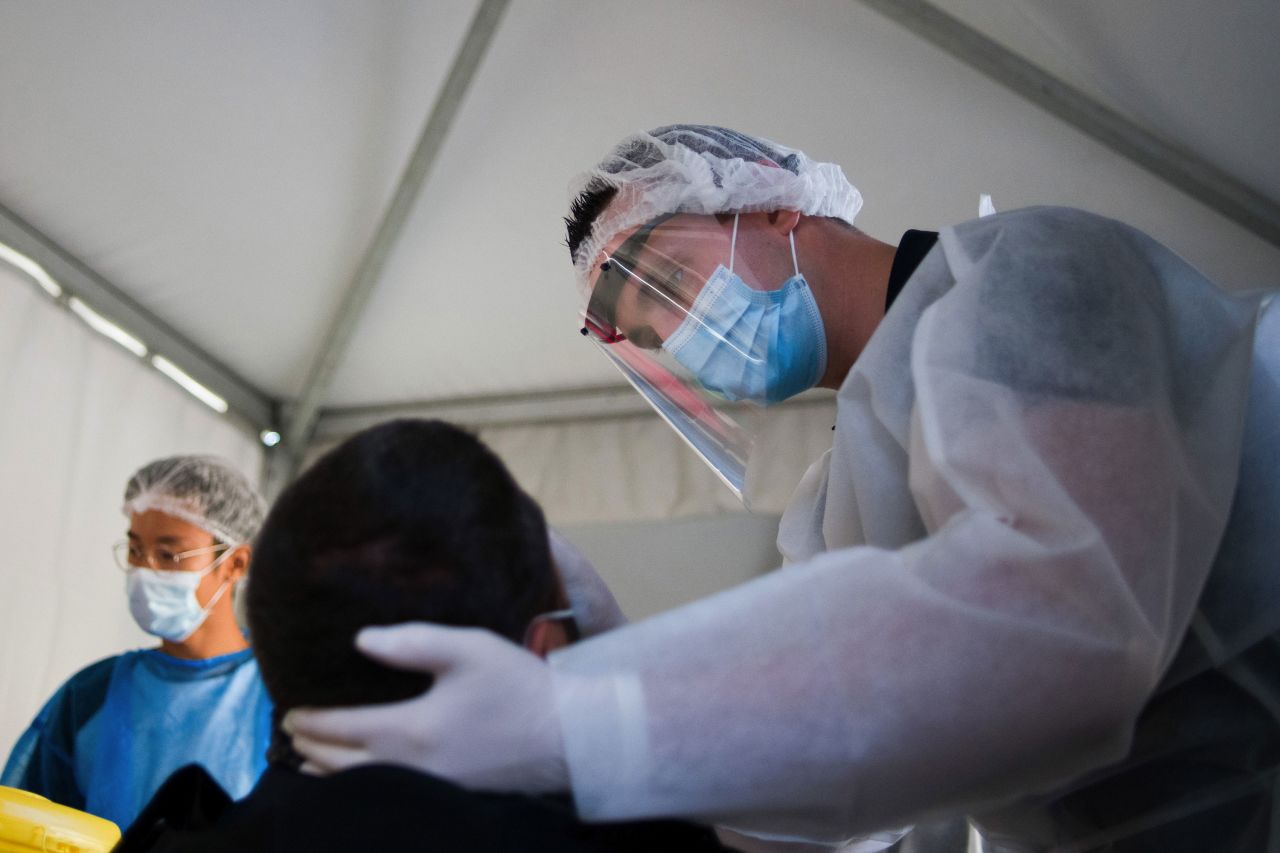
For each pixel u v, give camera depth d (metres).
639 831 0.81
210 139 3.36
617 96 3.23
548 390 4.50
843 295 1.41
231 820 0.81
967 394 0.96
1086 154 3.24
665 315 1.43
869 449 1.14
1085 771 0.89
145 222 3.62
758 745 0.80
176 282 3.89
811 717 0.81
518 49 3.10
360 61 3.12
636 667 0.83
